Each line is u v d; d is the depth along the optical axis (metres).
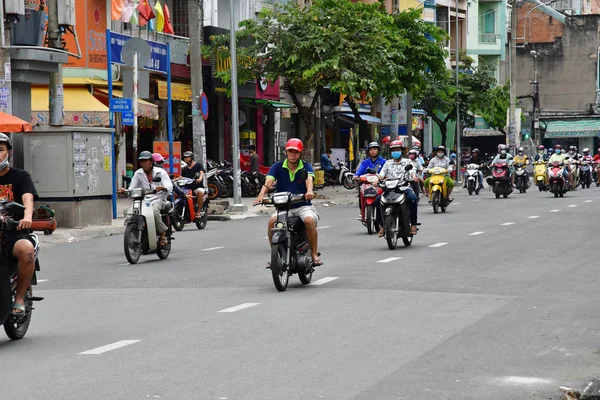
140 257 23.08
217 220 36.03
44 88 39.59
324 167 61.16
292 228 16.88
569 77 106.06
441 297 15.62
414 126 83.88
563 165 48.09
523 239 25.12
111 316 14.45
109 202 31.28
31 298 12.91
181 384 9.83
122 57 33.28
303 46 46.25
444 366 10.65
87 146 30.19
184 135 50.72
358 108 69.88
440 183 36.19
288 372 10.34
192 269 20.23
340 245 24.42
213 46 49.09
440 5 90.56
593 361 11.00
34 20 32.97
